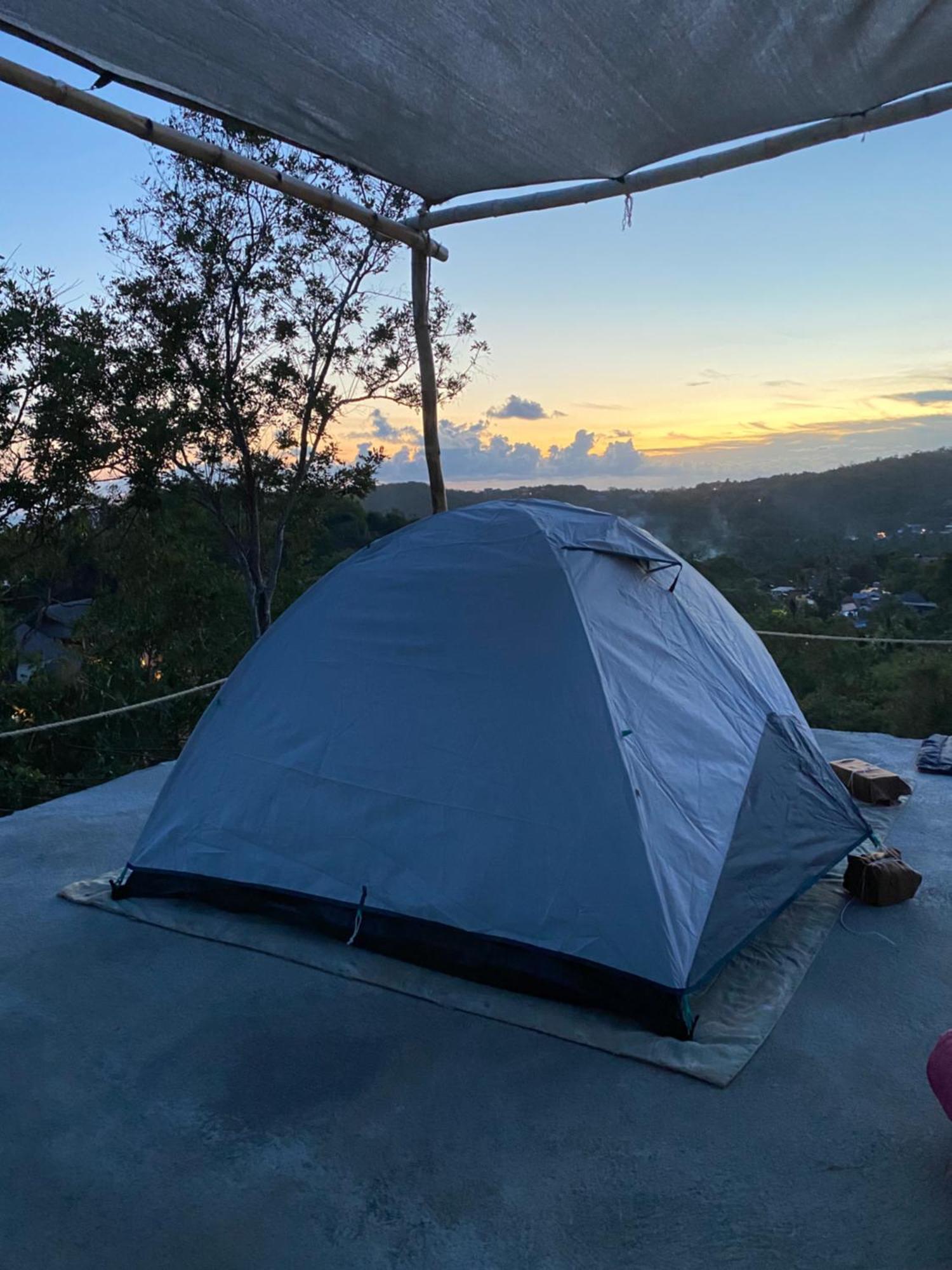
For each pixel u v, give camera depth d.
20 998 2.87
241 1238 1.93
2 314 13.73
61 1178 2.11
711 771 3.19
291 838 3.24
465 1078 2.47
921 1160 2.12
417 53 2.61
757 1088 2.41
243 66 2.68
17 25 2.41
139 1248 1.90
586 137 3.18
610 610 3.29
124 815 4.57
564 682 3.02
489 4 2.35
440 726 3.12
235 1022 2.74
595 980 2.74
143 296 14.71
